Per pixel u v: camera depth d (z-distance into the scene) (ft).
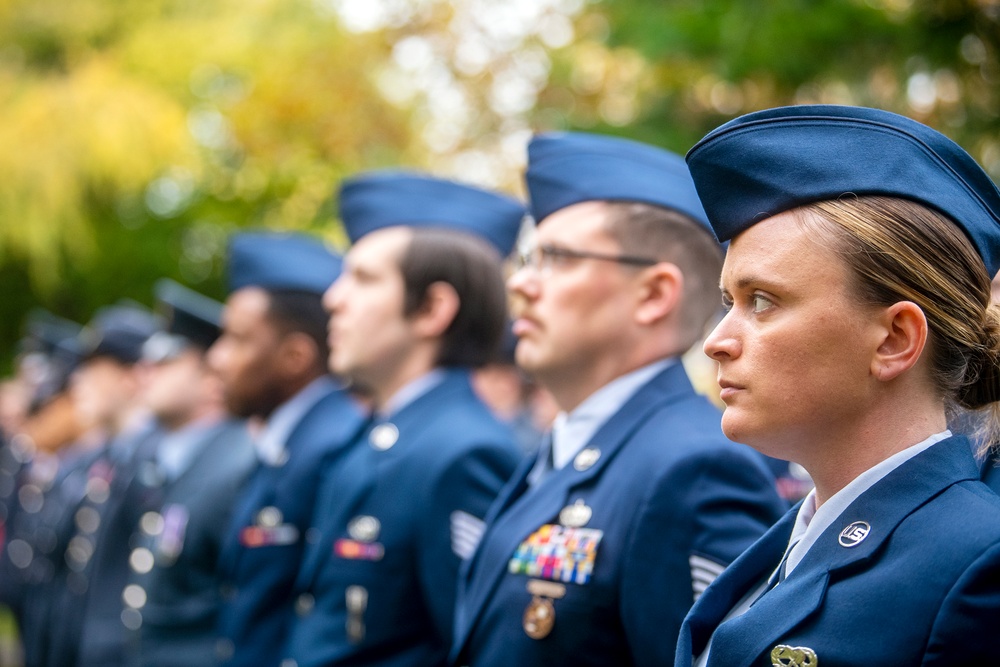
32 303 72.28
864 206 7.70
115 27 67.31
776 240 7.86
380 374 18.24
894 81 28.99
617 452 12.39
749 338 7.92
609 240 13.15
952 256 7.70
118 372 37.58
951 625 6.92
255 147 58.80
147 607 24.84
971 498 7.45
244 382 23.95
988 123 28.27
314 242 24.75
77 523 35.35
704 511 11.37
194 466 25.38
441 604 15.96
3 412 59.00
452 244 18.20
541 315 13.28
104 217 68.85
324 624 17.03
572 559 11.81
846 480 7.99
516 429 34.94
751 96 32.09
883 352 7.65
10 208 63.46
